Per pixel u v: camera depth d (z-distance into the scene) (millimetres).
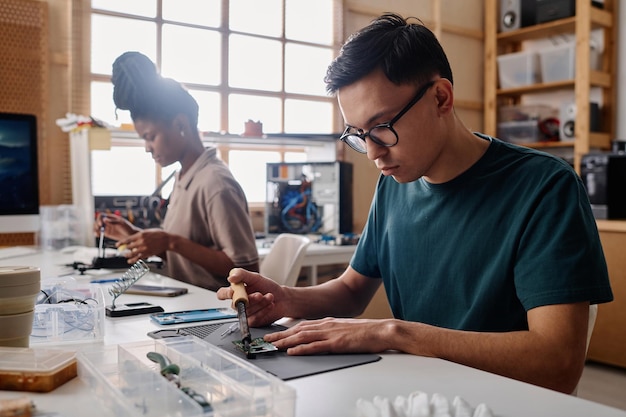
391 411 609
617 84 4320
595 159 3160
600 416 663
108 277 1815
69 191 3236
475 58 4969
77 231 2787
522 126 4652
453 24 4797
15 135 2383
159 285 1620
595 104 4246
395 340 925
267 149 3984
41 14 3139
